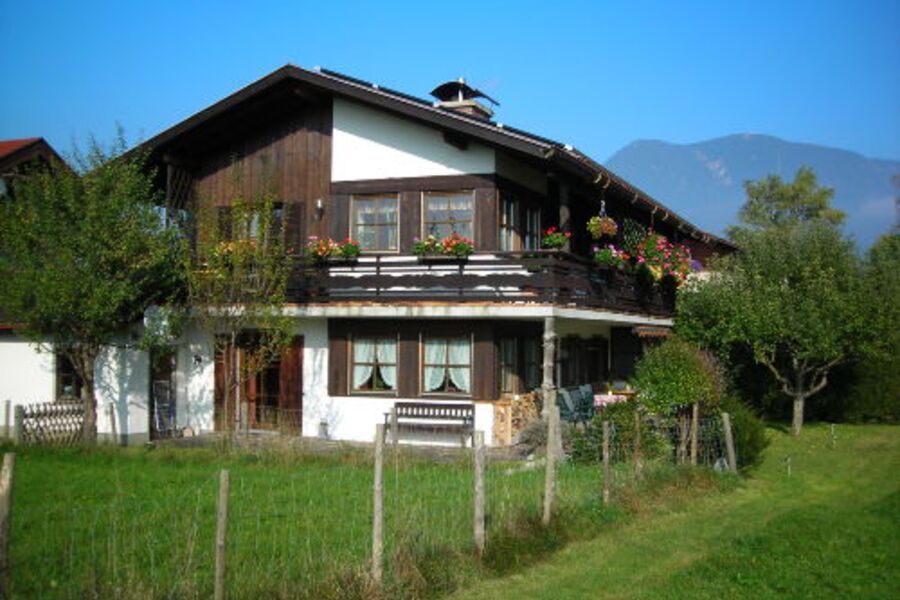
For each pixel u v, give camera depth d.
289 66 17.98
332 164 18.72
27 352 19.45
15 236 15.85
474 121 16.42
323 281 17.92
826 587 8.00
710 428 14.28
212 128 19.08
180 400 19.44
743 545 9.53
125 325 17.48
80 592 7.01
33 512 10.09
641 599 7.77
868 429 21.72
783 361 22.78
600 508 10.78
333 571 7.47
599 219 17.98
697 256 31.03
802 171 49.50
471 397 17.19
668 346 14.95
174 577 7.46
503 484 11.63
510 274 16.89
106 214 15.91
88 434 16.83
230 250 17.06
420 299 17.30
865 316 19.67
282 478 12.63
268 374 19.14
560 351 21.27
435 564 8.09
